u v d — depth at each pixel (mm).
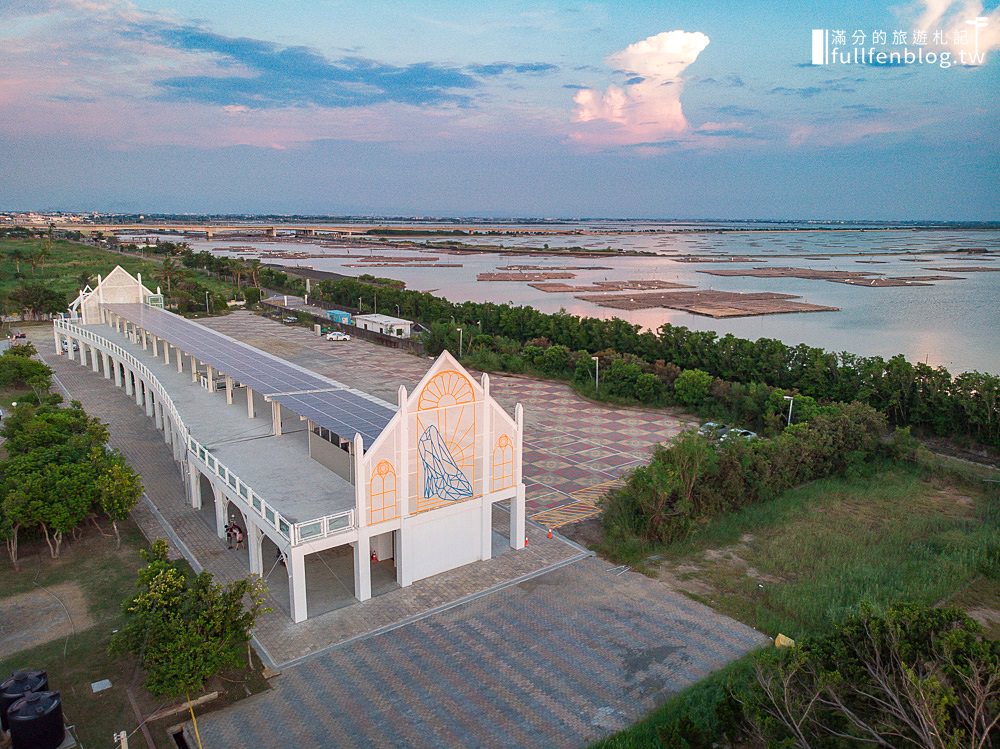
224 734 20344
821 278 178250
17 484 30109
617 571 30766
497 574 30000
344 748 19844
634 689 22656
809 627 26000
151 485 39344
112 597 27641
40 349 77000
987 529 34656
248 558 30875
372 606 27141
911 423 52562
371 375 69312
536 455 46875
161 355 57312
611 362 66125
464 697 22109
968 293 145750
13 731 18953
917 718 15625
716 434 43219
